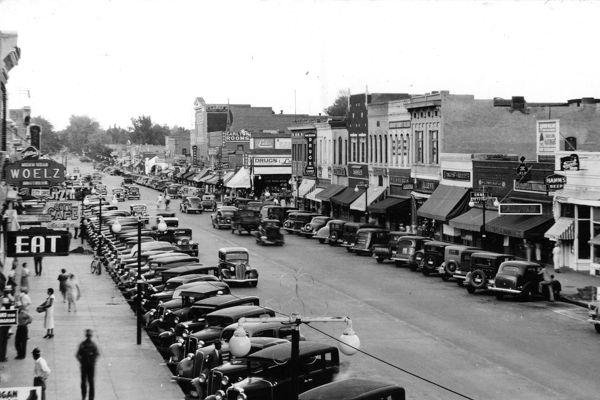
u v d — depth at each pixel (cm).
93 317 3675
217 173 13688
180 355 2669
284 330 2328
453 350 2947
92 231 6925
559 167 5000
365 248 5906
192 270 3644
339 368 2120
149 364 2770
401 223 7256
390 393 1675
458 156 6234
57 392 2403
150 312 3306
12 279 3816
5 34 5122
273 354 1992
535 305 3888
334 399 1614
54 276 5034
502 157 6081
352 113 8506
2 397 1930
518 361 2772
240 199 10206
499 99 6644
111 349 3006
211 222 9019
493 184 5731
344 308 3809
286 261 5616
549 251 5144
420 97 6869
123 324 3512
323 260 5681
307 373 1992
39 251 2362
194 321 2802
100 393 2394
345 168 8681
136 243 4997
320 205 9319
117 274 4628
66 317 3669
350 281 4678
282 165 11944
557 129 5306
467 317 3591
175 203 12388
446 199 6247
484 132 6625
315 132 9669
